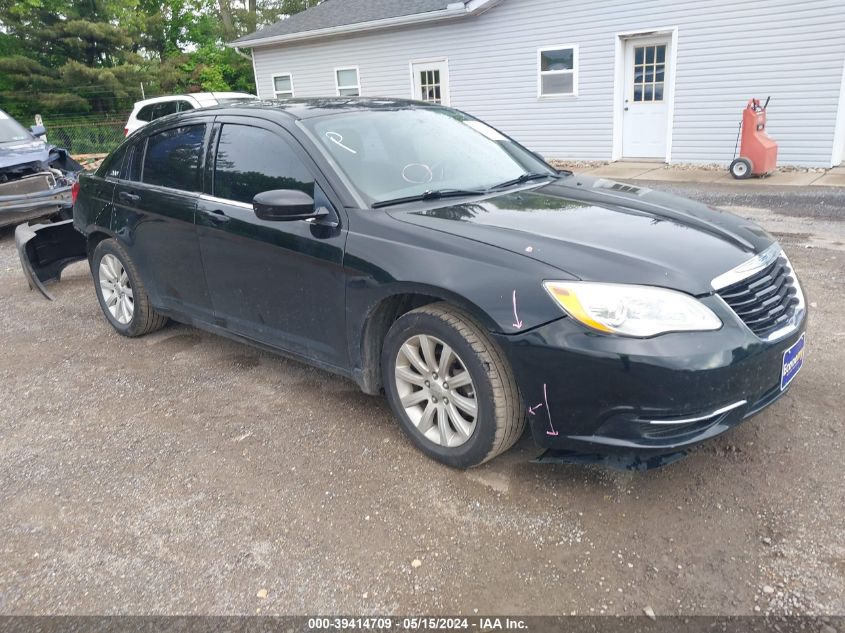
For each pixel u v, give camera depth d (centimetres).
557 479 304
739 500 282
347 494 303
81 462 341
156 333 521
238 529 283
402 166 367
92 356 482
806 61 1093
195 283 427
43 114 2784
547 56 1377
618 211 331
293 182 358
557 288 266
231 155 395
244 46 1878
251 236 370
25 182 877
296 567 259
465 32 1477
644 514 278
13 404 411
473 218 317
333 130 370
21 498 312
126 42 2883
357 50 1680
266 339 393
